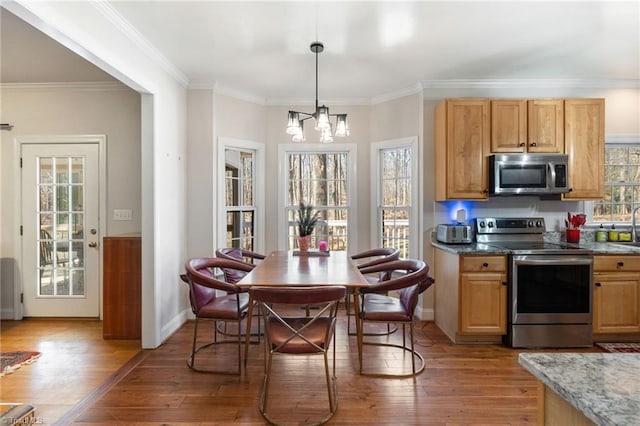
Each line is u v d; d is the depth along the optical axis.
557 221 3.69
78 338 3.22
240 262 2.98
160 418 2.00
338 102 4.23
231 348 2.97
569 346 2.98
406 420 1.98
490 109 3.35
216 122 3.77
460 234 3.38
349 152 4.25
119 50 2.48
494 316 3.03
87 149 3.74
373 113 4.20
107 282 3.19
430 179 3.68
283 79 3.62
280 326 2.18
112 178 3.73
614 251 3.01
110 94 3.73
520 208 3.66
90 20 2.17
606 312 3.04
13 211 3.76
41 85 3.69
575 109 3.36
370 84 3.76
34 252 3.76
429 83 3.64
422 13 2.38
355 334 3.27
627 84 3.64
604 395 0.68
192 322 3.64
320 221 4.35
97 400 2.18
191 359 2.61
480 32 2.65
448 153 3.35
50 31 1.94
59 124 3.74
